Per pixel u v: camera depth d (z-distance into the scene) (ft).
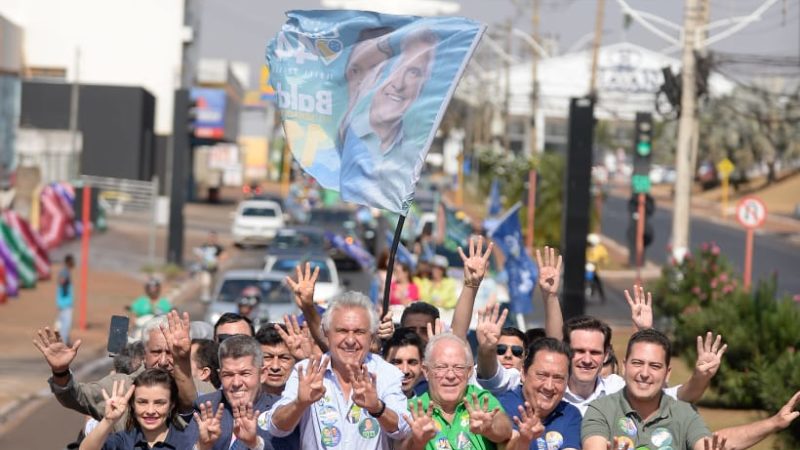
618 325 178.60
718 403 111.24
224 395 45.21
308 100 54.49
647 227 265.75
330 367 42.70
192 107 253.85
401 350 48.98
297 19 54.39
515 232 94.17
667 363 43.09
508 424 42.14
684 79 169.89
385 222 193.36
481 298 99.14
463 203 431.43
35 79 385.70
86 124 371.35
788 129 553.23
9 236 205.05
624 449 41.70
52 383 44.86
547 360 43.65
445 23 53.42
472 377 48.16
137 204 360.48
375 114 53.88
